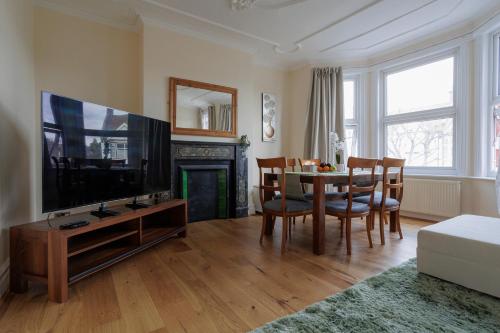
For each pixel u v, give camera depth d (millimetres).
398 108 4098
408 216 3793
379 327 1244
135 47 3320
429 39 3586
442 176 3469
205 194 3654
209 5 2867
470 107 3229
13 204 1923
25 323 1310
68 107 1797
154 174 2723
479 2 2809
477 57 3135
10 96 1916
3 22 1783
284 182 2369
